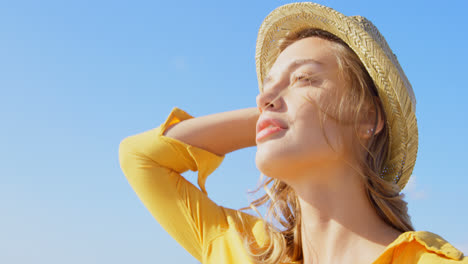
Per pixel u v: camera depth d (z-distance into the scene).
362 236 1.43
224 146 2.11
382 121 1.60
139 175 2.02
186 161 2.07
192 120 2.13
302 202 1.54
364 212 1.47
